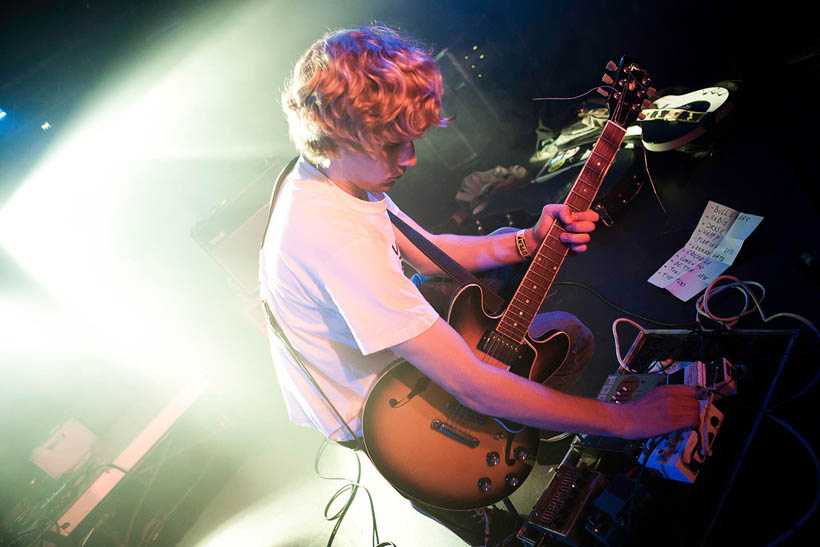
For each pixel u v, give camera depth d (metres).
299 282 1.34
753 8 3.24
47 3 4.41
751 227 2.30
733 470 1.45
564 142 3.94
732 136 2.76
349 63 1.08
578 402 1.39
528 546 1.70
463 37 4.73
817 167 2.30
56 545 3.04
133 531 3.22
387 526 2.44
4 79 4.44
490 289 1.90
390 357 1.62
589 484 1.64
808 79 2.73
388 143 1.16
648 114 2.98
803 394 1.59
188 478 3.42
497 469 1.63
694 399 1.48
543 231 1.88
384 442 1.61
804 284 1.94
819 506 1.37
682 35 3.72
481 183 4.53
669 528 1.47
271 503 3.05
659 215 2.84
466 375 1.27
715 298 2.16
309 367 1.61
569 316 2.00
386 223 1.46
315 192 1.32
